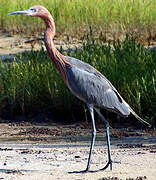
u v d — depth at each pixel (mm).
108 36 25547
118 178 10086
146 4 28062
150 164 11227
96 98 11320
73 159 12047
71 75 11336
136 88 17109
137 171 10648
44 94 18453
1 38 26453
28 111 18578
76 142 14680
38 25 27672
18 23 28109
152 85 16938
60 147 13891
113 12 27203
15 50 24031
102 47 19438
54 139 15289
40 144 14492
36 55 19656
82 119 17703
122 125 16812
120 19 26641
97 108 11656
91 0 28469
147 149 13008
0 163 11617
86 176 10344
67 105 17953
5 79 18891
